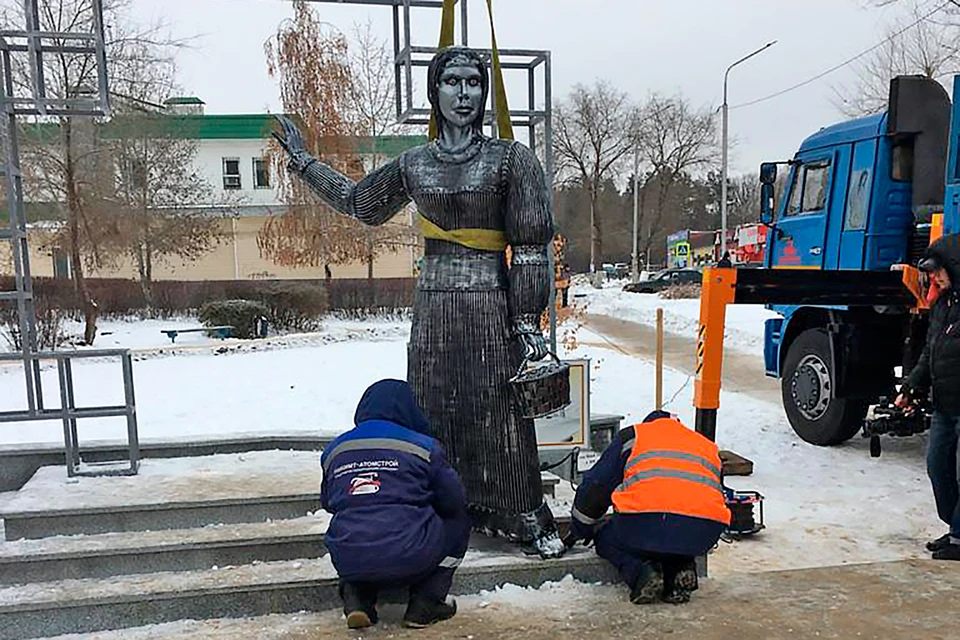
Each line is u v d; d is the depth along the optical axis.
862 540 4.80
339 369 11.88
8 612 3.24
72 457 4.51
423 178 3.64
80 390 10.27
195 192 25.48
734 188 68.00
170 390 10.16
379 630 3.22
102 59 4.62
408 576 3.14
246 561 3.76
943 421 4.47
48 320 14.34
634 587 3.44
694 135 55.31
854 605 3.45
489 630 3.20
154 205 22.89
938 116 6.71
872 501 5.58
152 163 22.02
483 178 3.58
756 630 3.18
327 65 20.44
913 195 6.78
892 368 6.80
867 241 6.89
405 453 3.24
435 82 3.61
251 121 33.66
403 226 22.00
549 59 5.93
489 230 3.67
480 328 3.65
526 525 3.70
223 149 33.69
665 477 3.40
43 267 29.25
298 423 8.16
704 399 4.87
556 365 3.59
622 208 62.19
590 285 45.03
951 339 4.34
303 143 4.12
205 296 21.55
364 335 16.75
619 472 3.53
